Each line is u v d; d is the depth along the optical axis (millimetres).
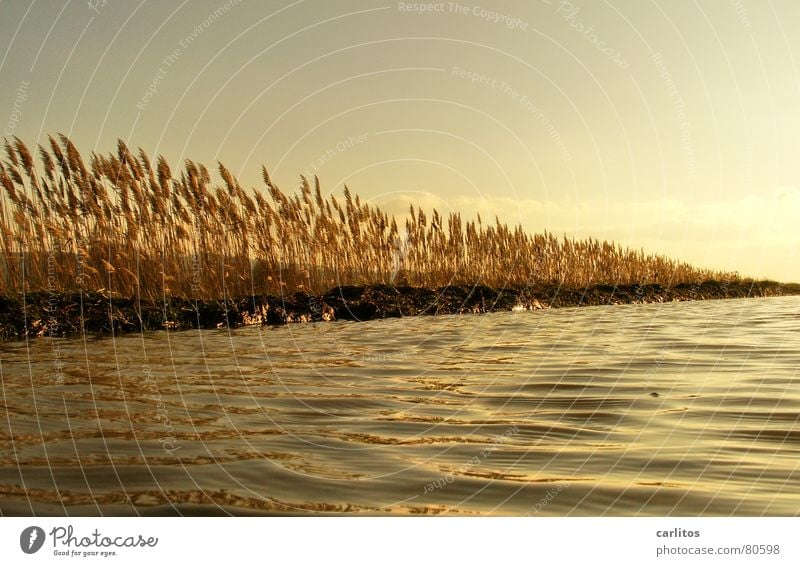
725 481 5363
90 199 17750
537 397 8484
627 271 33562
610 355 12188
